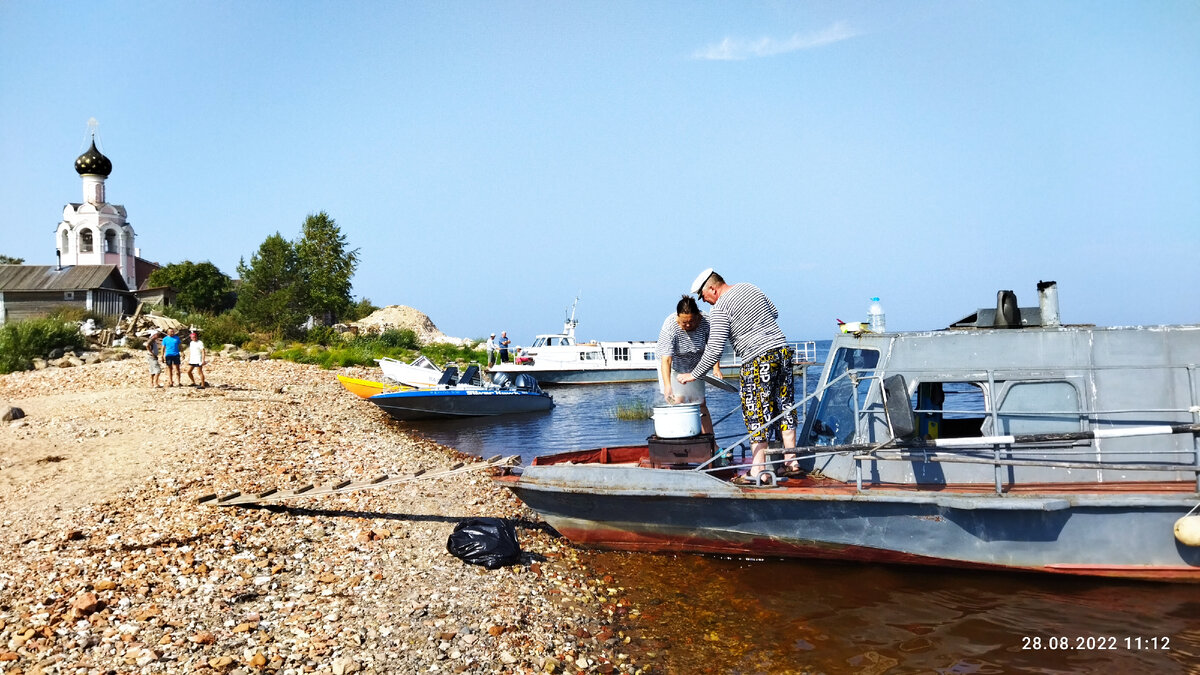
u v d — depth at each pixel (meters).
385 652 5.61
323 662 5.39
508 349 43.00
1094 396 7.40
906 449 7.36
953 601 6.91
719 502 7.79
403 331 56.91
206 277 67.62
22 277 46.62
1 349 28.55
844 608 6.86
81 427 14.98
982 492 7.22
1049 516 6.99
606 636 6.30
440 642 5.82
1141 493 6.87
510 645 5.87
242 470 11.38
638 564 8.20
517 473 9.60
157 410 17.39
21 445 13.08
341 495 10.20
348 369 35.00
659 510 8.10
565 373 40.50
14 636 5.45
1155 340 7.39
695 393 9.05
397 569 7.42
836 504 7.46
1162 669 5.61
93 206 64.38
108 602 6.11
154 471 11.01
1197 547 6.75
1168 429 6.70
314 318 57.59
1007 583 7.24
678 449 8.34
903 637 6.23
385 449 15.05
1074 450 7.39
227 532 8.11
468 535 7.88
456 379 26.03
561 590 7.27
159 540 7.72
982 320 8.03
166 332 39.12
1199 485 6.89
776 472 8.30
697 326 8.80
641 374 41.72
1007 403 7.59
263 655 5.34
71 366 28.20
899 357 7.88
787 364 8.09
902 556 7.48
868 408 7.91
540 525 9.75
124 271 65.50
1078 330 7.50
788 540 7.78
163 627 5.74
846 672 5.68
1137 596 6.87
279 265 56.84
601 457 10.05
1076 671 5.61
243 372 29.80
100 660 5.18
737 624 6.57
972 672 5.64
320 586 6.88
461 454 16.44
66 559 7.12
